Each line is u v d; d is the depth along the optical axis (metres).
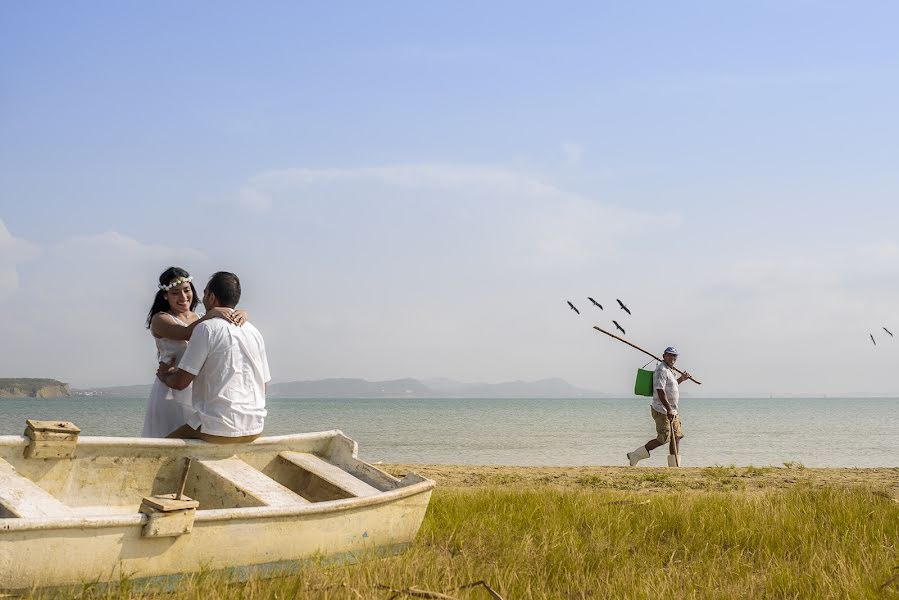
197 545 5.16
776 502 9.23
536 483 12.62
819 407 148.25
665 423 15.70
